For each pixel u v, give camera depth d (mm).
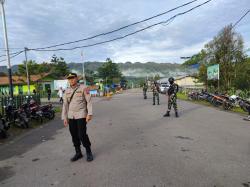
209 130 8164
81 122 5113
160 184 3953
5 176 4555
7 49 14336
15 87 45625
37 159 5520
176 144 6363
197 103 18953
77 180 4203
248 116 11234
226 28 27047
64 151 6066
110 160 5184
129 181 4090
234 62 27328
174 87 11344
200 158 5199
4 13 14273
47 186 4020
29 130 9430
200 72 31500
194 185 3902
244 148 5941
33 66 60938
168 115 11609
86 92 5172
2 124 7957
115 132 8141
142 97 27969
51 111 12469
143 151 5770
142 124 9562
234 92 18359
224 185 3898
